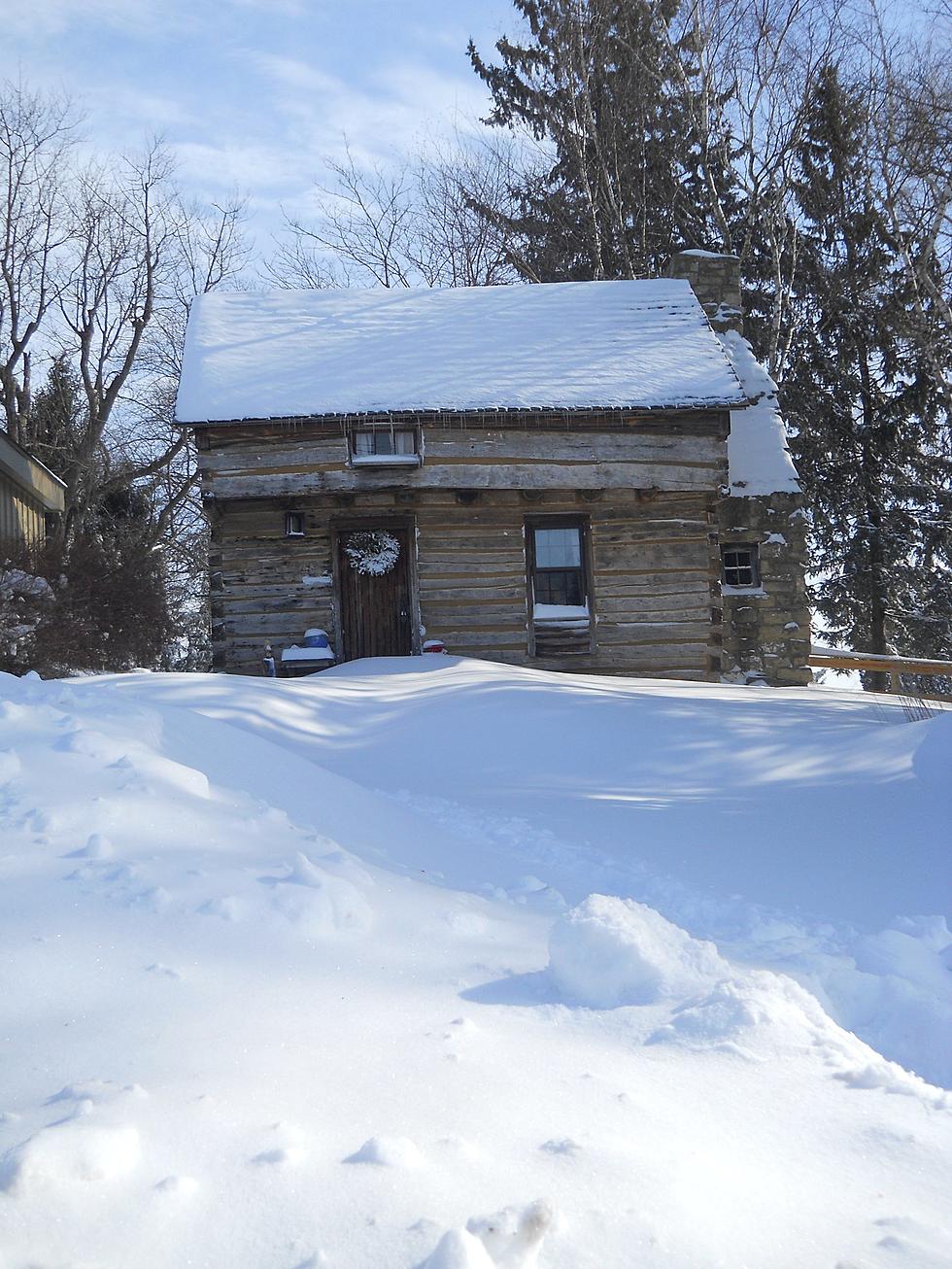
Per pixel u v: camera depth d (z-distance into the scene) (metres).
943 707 11.81
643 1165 2.30
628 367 18.36
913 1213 2.23
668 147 29.02
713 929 4.92
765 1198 2.24
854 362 30.09
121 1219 1.99
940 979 4.15
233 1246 1.95
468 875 5.40
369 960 3.62
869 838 6.79
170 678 11.34
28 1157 2.05
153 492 32.19
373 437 17.36
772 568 19.69
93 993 3.01
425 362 18.47
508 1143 2.37
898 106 23.42
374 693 11.88
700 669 17.83
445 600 17.53
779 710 11.30
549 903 5.06
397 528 17.78
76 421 31.31
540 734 9.91
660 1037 3.19
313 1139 2.31
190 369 18.44
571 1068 2.85
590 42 28.20
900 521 29.34
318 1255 1.91
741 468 20.16
